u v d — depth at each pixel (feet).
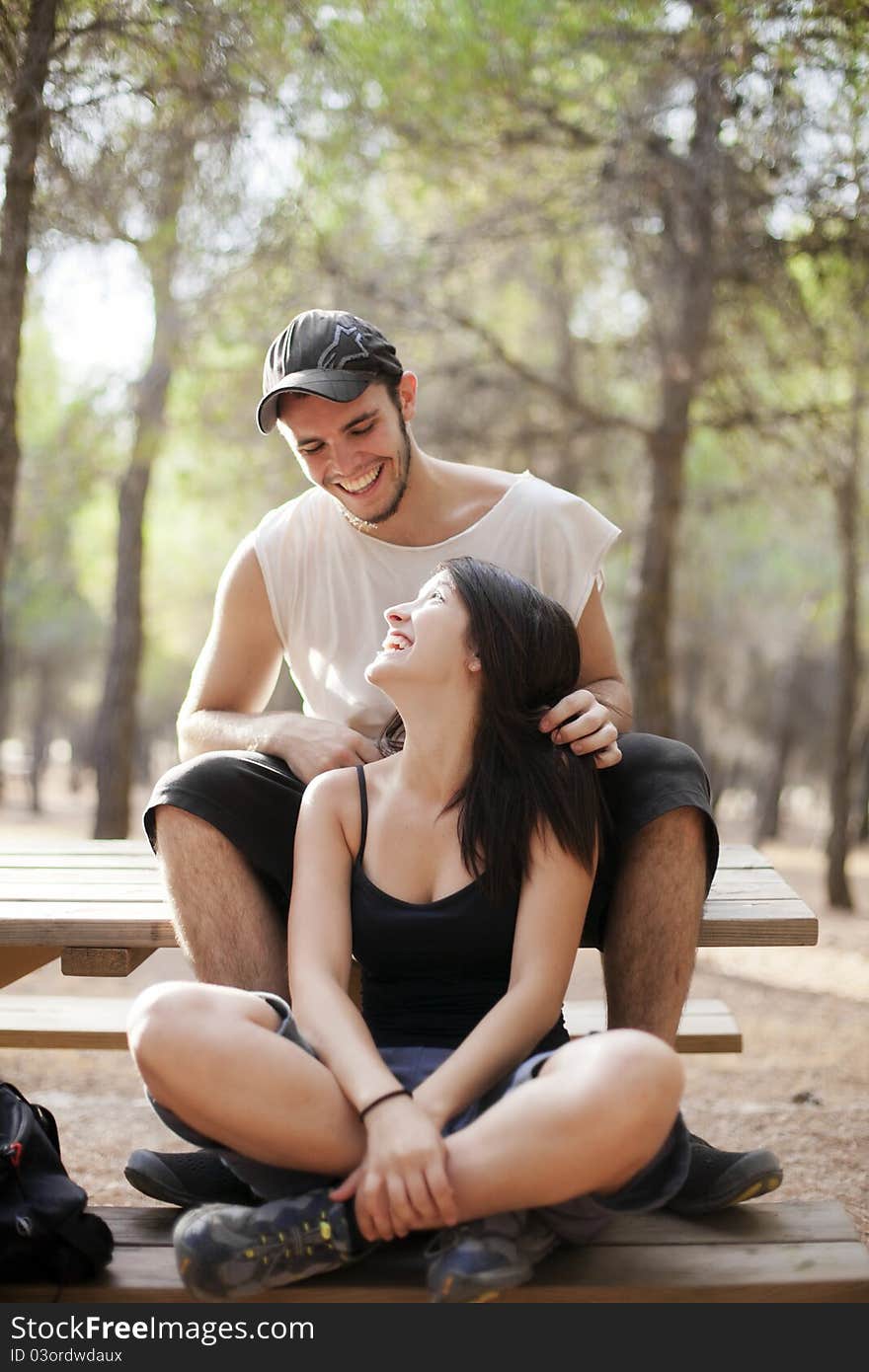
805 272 27.17
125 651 33.91
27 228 15.07
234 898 8.50
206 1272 6.41
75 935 9.04
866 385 27.99
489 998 7.91
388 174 26.14
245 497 35.29
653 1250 7.17
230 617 10.35
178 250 20.81
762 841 64.39
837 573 52.60
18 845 11.87
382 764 8.32
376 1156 6.46
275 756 9.23
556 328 34.94
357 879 8.04
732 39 17.51
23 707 113.60
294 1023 7.02
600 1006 13.41
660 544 28.40
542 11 21.85
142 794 94.84
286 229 21.77
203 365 29.96
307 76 18.19
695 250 23.99
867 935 33.53
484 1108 7.14
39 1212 6.77
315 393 8.97
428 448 31.42
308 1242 6.44
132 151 16.16
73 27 14.21
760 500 37.42
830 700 72.79
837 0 15.92
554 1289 6.73
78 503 38.58
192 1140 6.91
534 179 26.81
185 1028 6.58
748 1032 21.38
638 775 8.48
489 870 7.70
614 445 34.65
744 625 62.44
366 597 10.09
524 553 10.07
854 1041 20.62
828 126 18.95
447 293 29.07
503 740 7.95
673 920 8.25
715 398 28.09
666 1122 6.41
